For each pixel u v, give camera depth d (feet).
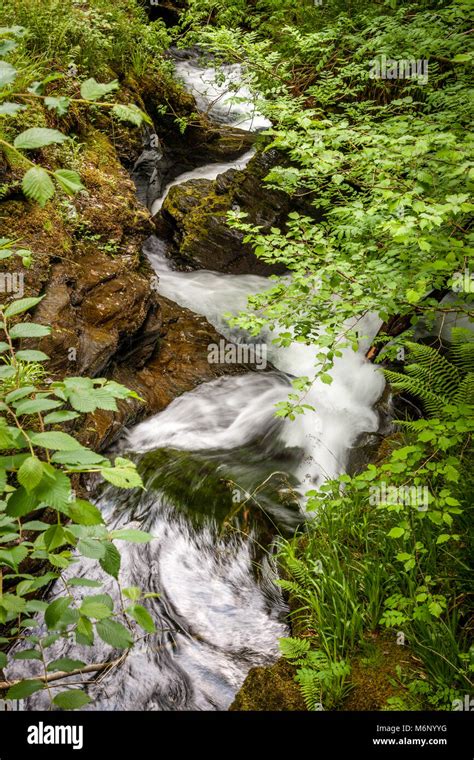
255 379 19.60
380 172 11.04
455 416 9.30
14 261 15.33
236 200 24.44
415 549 10.09
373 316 21.25
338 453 16.58
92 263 17.92
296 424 17.42
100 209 19.20
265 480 15.47
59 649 10.90
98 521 4.00
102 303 17.12
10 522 6.01
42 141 3.81
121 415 16.29
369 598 10.69
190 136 28.99
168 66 28.81
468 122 12.96
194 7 25.38
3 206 16.16
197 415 17.84
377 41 16.30
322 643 10.28
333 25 22.21
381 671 9.72
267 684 9.87
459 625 9.86
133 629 11.48
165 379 18.89
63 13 22.90
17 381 4.89
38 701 9.91
